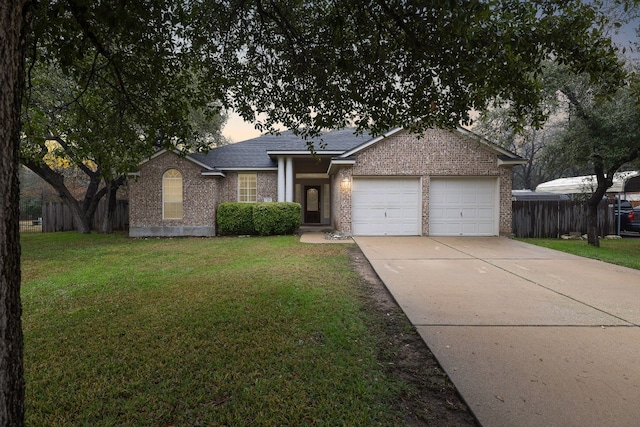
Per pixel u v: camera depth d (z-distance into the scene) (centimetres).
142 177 1380
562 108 978
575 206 1334
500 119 1065
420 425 222
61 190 1511
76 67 396
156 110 450
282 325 385
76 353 319
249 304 457
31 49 331
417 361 308
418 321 397
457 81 369
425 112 424
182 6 365
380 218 1248
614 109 884
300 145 1526
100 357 311
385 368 295
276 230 1357
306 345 336
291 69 458
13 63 140
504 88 354
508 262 760
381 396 253
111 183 1541
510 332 365
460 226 1233
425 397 253
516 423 219
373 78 409
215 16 400
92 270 689
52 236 1416
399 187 1244
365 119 464
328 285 561
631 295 505
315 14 407
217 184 1450
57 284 573
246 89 485
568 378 272
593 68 308
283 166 1479
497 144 1167
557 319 404
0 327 141
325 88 446
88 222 1560
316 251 924
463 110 399
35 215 2131
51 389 261
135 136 486
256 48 451
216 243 1127
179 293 513
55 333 366
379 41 363
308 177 1973
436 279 602
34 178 2920
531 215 1350
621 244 1145
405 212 1245
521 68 326
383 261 766
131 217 1378
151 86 424
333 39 389
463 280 595
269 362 301
